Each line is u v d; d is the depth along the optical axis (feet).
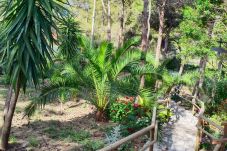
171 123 41.68
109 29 99.45
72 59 40.73
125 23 120.78
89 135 34.22
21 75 26.32
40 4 24.94
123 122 37.04
